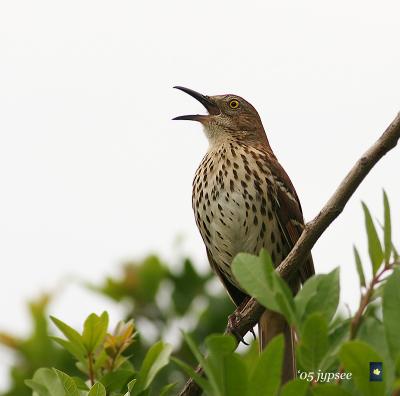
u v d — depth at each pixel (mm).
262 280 4734
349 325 4836
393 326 4430
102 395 6000
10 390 10133
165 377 9984
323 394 4285
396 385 4156
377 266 4793
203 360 4336
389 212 4828
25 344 10539
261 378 4309
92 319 6926
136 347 10023
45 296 11039
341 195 6871
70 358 10438
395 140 6555
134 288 11039
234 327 8602
